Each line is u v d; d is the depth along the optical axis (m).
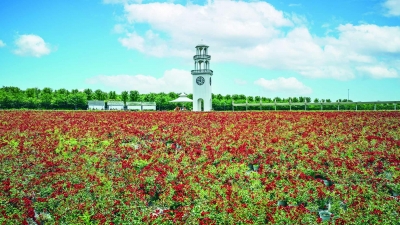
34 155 15.81
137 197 11.10
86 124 25.89
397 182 12.20
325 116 30.97
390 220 9.43
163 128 24.05
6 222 9.52
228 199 10.67
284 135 20.16
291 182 12.23
